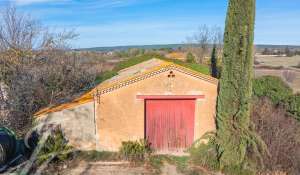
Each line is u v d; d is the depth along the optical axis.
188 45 50.78
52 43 21.11
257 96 17.47
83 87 20.41
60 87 18.92
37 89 17.16
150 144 14.24
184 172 12.50
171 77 13.59
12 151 12.61
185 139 14.31
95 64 27.55
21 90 16.30
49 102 17.22
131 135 13.89
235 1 11.60
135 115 13.77
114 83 13.94
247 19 11.53
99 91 13.48
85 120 13.69
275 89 17.88
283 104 16.56
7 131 13.10
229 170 12.24
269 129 13.22
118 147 13.91
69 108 13.59
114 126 13.77
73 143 13.74
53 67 18.92
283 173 11.95
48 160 12.57
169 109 14.08
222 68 12.34
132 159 13.39
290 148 12.57
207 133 13.84
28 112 16.34
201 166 12.98
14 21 23.08
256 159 12.30
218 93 13.24
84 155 13.56
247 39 11.70
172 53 51.25
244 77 11.90
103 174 12.19
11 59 17.77
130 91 13.60
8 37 19.86
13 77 17.02
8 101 16.02
